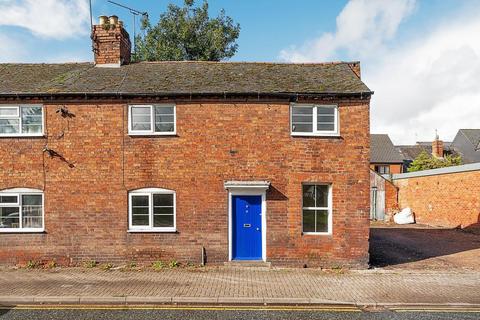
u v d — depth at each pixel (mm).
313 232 12242
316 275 11094
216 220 12188
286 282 10297
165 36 29094
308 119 12398
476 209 19484
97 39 14609
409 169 43969
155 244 12141
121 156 12242
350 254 12070
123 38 15000
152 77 13430
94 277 10742
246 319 7750
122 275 10969
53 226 12133
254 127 12289
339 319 7805
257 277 10789
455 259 13477
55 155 12203
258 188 12102
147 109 12359
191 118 12281
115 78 13328
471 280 10680
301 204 12203
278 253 12102
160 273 11195
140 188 12227
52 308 8438
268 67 14516
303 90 12219
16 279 10539
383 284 10219
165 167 12234
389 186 28547
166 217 12266
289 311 8312
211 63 14930
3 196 12172
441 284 10250
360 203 12125
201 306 8617
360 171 12164
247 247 12250
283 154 12250
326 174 12211
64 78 13398
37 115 12367
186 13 29438
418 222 25578
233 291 9414
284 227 12148
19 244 12086
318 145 12258
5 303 8758
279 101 12273
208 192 12219
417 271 11703
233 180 12219
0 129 12281
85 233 12133
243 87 12477
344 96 12109
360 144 12180
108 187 12203
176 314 8023
